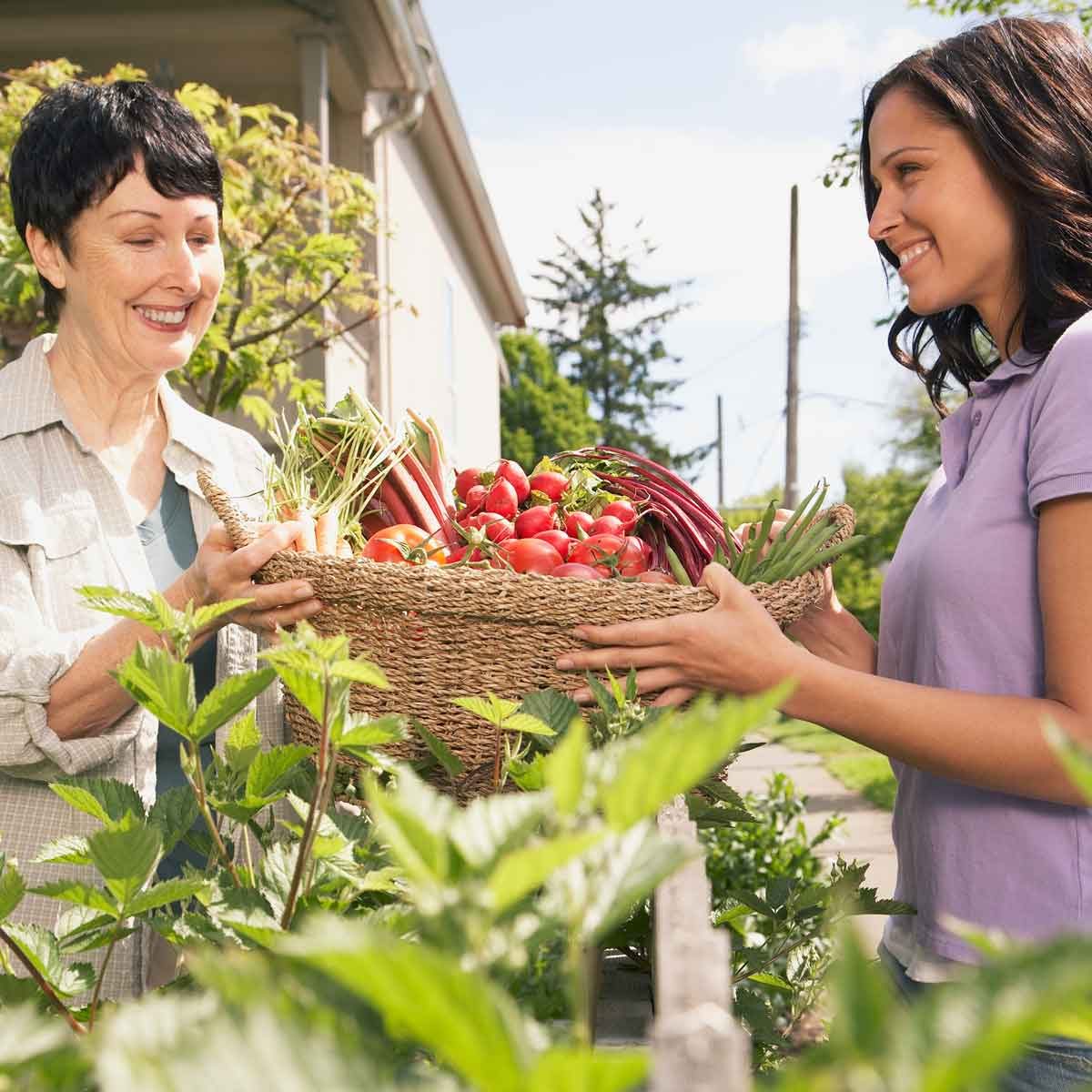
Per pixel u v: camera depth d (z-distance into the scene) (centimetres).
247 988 34
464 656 126
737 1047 32
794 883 126
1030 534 140
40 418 168
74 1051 41
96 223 161
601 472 175
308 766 117
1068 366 136
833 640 181
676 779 36
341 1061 30
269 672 74
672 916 55
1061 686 131
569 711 112
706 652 127
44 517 164
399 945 29
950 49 150
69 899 72
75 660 149
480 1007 28
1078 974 26
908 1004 150
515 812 44
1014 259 151
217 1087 28
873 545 2477
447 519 166
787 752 1223
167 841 86
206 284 171
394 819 42
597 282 4325
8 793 155
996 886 141
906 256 156
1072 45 148
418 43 838
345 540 160
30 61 741
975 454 152
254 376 582
